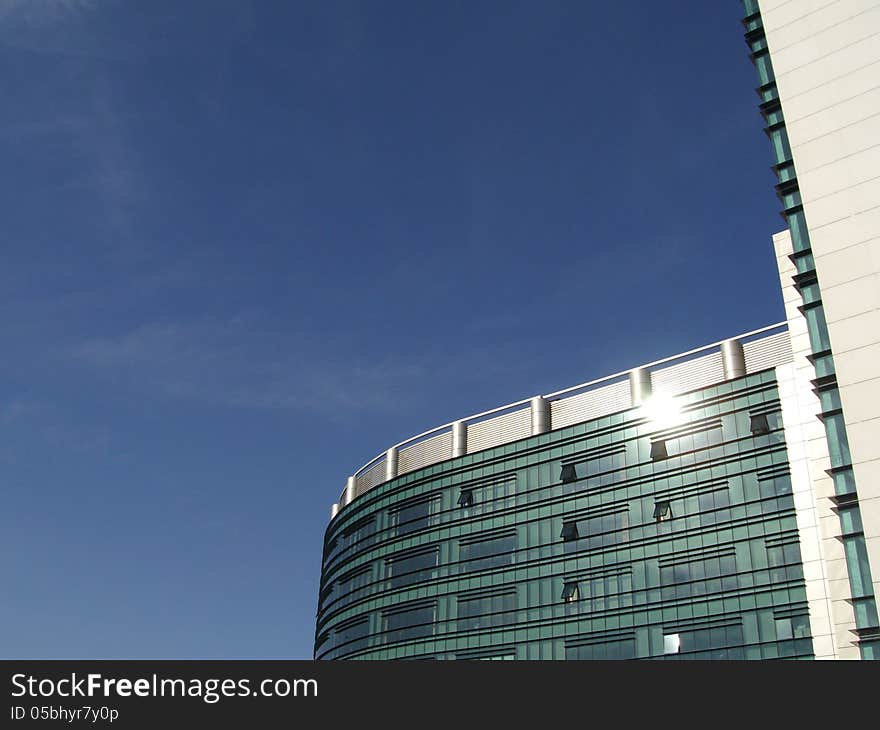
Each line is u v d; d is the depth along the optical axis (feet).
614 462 264.52
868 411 133.80
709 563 231.71
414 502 313.73
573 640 249.34
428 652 280.31
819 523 212.02
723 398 247.29
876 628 130.31
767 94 176.24
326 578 356.38
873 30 160.66
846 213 148.56
